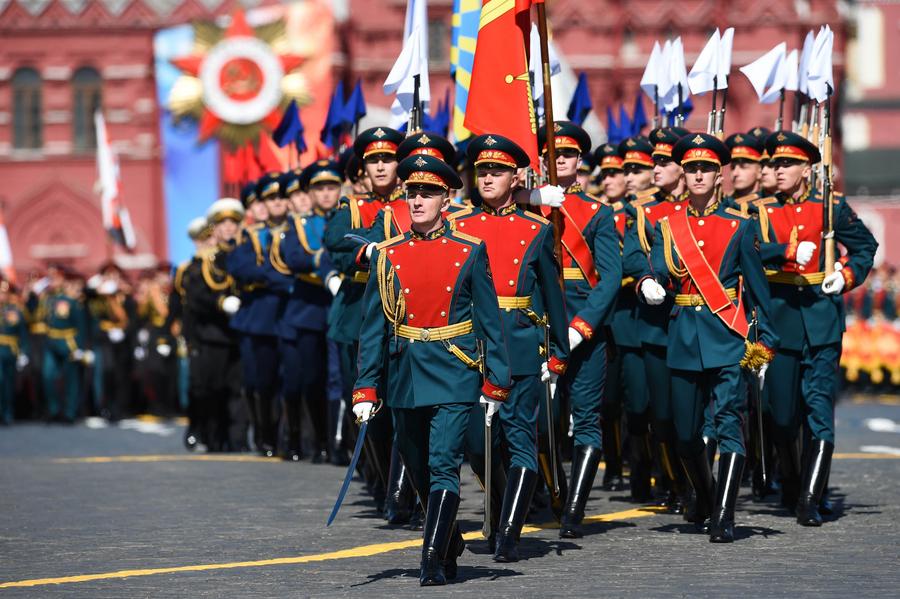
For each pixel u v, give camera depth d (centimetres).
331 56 12612
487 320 2361
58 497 3609
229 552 2728
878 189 17462
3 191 13512
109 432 6147
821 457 3022
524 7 2858
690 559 2588
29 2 13538
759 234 3055
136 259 13188
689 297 2848
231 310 4828
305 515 3247
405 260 2375
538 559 2595
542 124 3425
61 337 6812
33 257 13475
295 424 4528
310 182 4075
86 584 2394
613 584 2328
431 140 2822
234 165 5875
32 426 6712
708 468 2920
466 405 2364
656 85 3659
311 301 4291
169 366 6931
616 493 3591
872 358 8550
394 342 2388
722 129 3200
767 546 2734
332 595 2255
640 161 3647
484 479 2528
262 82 12606
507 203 2694
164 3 13100
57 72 13475
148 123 13300
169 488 3784
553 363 2681
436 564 2319
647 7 13350
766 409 3297
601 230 2988
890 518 3103
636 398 3266
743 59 13225
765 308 2828
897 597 2191
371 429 3125
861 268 3084
